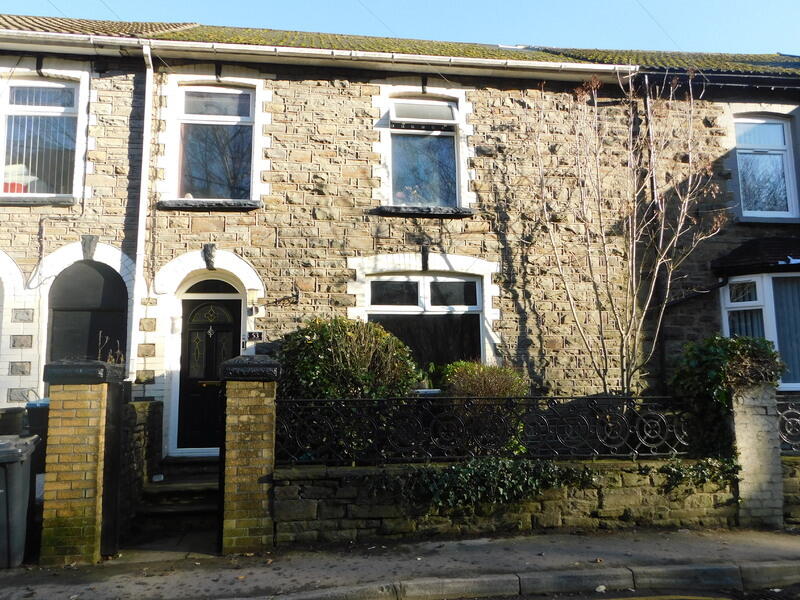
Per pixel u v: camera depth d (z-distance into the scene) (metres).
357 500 6.14
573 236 9.56
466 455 6.53
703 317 9.56
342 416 6.41
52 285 8.50
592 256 9.55
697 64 11.45
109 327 8.54
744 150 10.39
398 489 6.19
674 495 6.62
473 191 9.49
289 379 7.01
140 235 8.53
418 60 9.31
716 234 9.79
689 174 9.12
